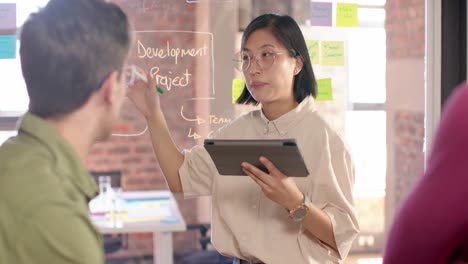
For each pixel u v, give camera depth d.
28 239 0.89
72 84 0.98
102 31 0.99
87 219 0.94
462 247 0.98
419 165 3.30
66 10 0.98
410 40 3.27
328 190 1.81
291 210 1.72
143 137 3.42
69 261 0.89
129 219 3.00
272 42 1.84
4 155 0.97
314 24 3.19
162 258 3.06
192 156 2.00
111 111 1.05
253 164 1.68
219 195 1.89
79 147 1.02
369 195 3.33
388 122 3.29
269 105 1.91
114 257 3.74
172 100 3.17
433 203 0.96
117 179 3.57
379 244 3.37
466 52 3.07
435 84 3.13
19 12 3.04
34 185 0.92
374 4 3.25
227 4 3.19
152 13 3.13
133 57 3.13
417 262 0.98
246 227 1.85
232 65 3.21
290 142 1.56
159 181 3.63
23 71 0.99
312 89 1.92
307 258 1.82
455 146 0.96
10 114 3.23
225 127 2.01
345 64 3.24
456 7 3.10
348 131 3.27
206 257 3.51
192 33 3.18
